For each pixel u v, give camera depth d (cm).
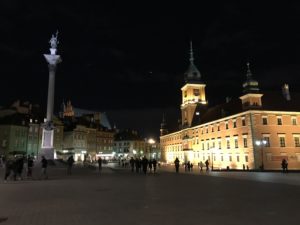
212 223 983
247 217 1078
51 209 1254
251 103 6869
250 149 6669
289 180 2945
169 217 1084
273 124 6762
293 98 7462
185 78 11275
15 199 1554
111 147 13912
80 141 11831
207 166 5472
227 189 2047
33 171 4125
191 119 10600
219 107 9131
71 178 3206
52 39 6078
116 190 1989
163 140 13762
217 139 8238
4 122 9231
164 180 2934
